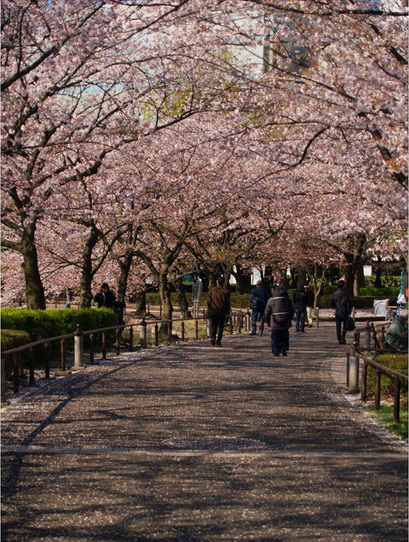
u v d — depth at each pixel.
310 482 7.32
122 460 8.08
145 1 13.36
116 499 6.66
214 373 15.70
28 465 7.78
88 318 21.00
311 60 13.20
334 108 13.30
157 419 10.42
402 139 11.78
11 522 6.01
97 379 14.46
